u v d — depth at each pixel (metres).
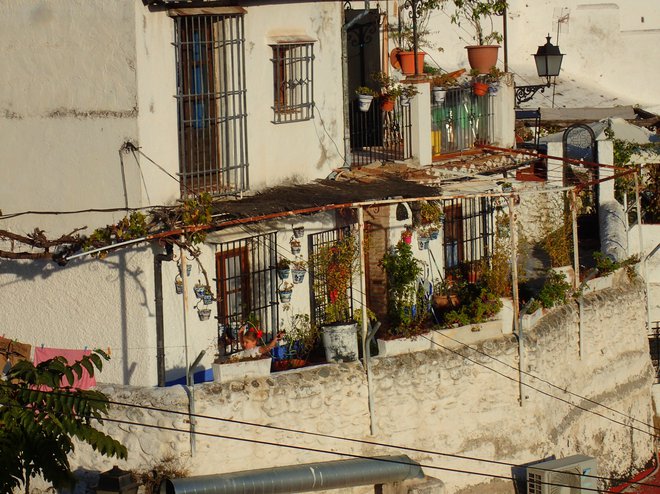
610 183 34.69
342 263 27.50
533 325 28.61
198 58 26.12
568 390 29.69
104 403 22.89
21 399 21.94
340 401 25.30
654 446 33.56
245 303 26.78
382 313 29.23
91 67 24.70
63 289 25.45
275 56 27.83
